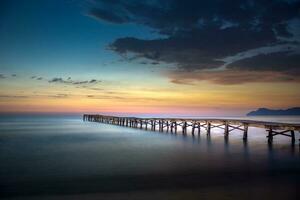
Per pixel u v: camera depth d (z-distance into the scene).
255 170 11.49
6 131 34.62
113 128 41.38
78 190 8.73
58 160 13.92
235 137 26.03
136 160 13.80
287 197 7.98
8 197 8.10
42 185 9.33
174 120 32.09
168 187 9.02
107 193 8.43
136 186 9.15
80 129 38.94
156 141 22.61
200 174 10.78
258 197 7.97
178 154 15.69
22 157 14.86
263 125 20.45
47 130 36.88
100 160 13.87
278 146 18.95
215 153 15.96
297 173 10.95
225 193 8.35
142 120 40.91
